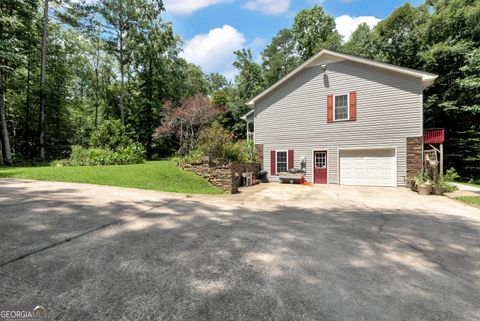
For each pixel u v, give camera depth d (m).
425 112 17.58
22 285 2.11
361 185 12.41
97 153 13.65
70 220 3.93
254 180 13.11
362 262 3.05
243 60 33.75
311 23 28.75
